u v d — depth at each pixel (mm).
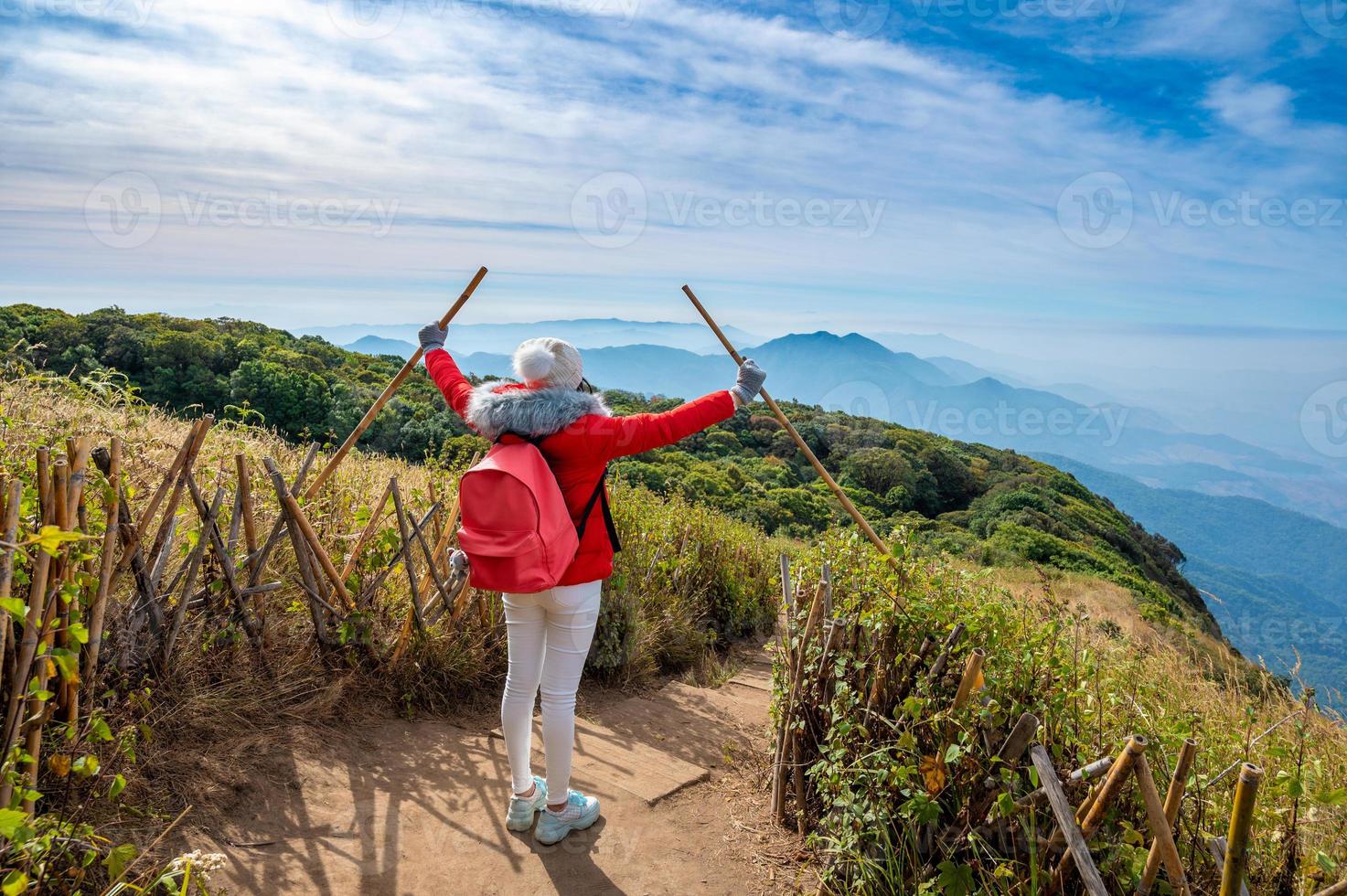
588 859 2703
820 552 3322
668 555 6453
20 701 1917
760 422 51188
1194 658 4930
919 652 2578
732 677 5773
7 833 1525
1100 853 2105
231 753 2816
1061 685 2430
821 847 2773
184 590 2875
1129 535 54438
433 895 2402
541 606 2660
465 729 3553
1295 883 2217
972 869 2268
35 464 2443
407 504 4328
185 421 5105
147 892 1981
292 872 2375
